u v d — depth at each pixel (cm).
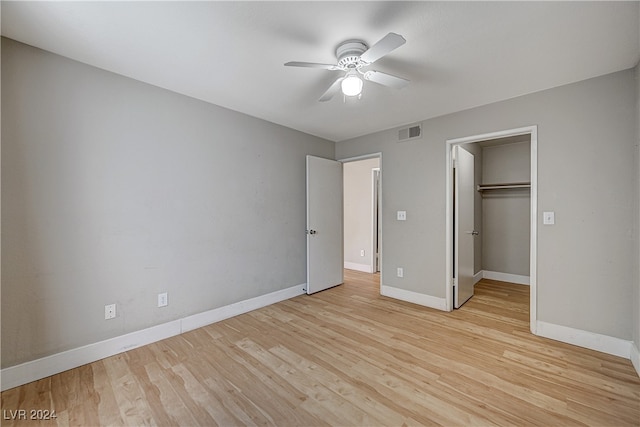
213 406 169
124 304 236
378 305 347
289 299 372
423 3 152
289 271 378
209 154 291
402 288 366
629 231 220
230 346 243
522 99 270
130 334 238
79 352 212
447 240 324
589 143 237
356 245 567
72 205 210
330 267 426
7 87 184
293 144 381
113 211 229
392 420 157
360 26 172
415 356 225
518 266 450
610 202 228
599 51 196
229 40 187
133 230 240
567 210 246
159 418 160
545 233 257
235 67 222
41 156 197
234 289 314
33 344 194
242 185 321
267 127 347
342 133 402
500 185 436
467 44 190
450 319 300
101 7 154
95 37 183
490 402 171
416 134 348
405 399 174
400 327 280
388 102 288
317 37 183
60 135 204
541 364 212
